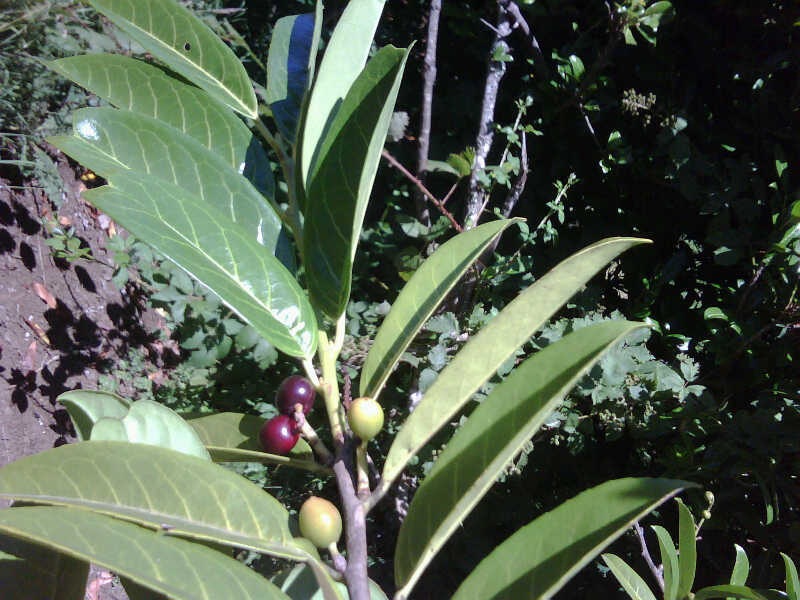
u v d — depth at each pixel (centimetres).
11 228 90
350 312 80
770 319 76
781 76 78
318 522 22
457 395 24
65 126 90
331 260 26
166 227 24
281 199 94
